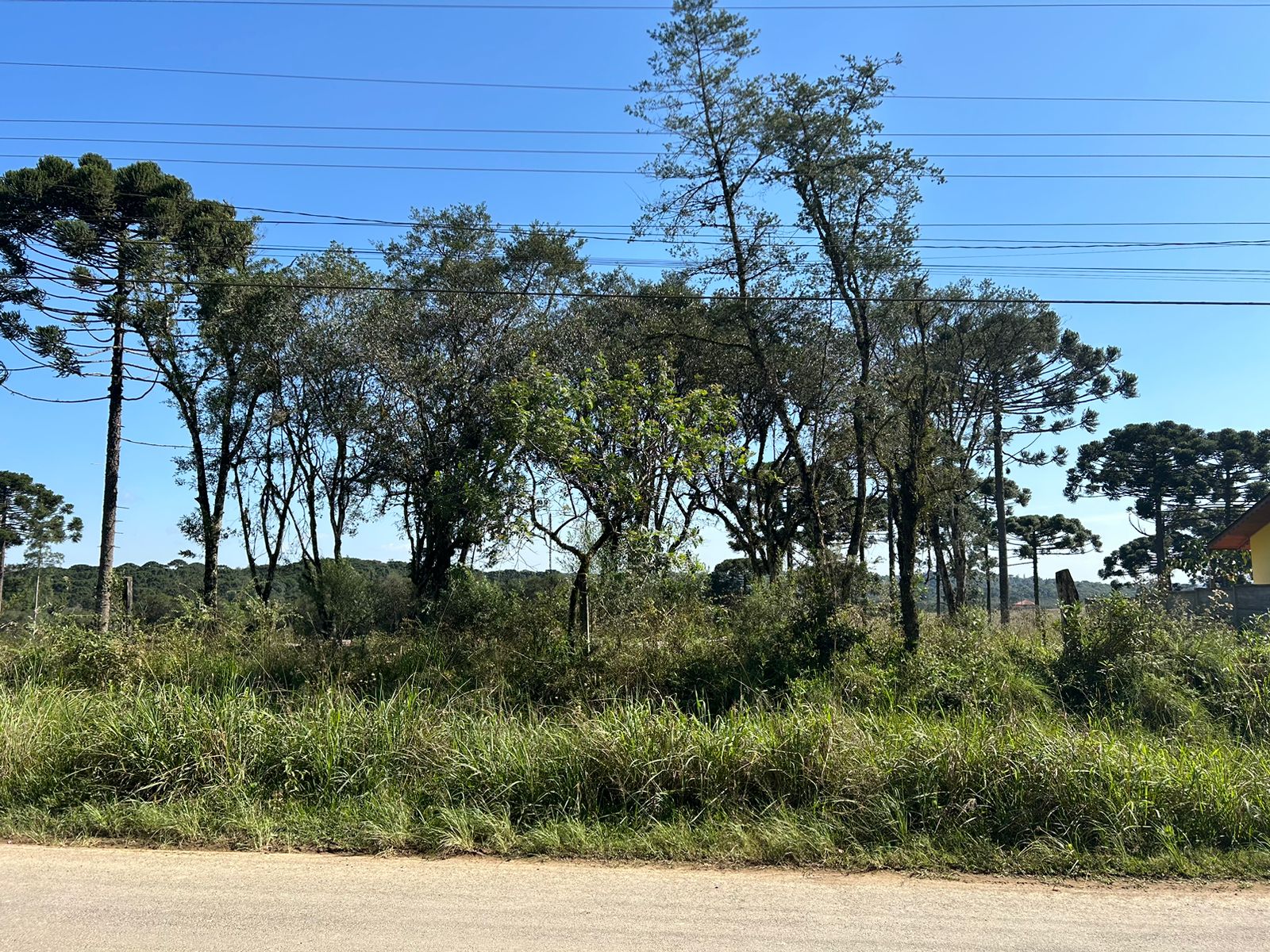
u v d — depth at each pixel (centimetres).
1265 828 631
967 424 2577
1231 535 2003
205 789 701
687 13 1905
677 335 2131
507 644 1189
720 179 1972
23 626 1351
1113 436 3934
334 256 2231
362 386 2091
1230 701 991
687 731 736
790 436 2059
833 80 1805
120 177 2278
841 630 1161
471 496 1123
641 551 1165
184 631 1307
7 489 3944
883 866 590
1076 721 961
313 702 876
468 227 2300
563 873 569
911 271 1742
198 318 2270
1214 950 446
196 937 451
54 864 579
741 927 472
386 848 618
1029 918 492
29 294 2095
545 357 1980
